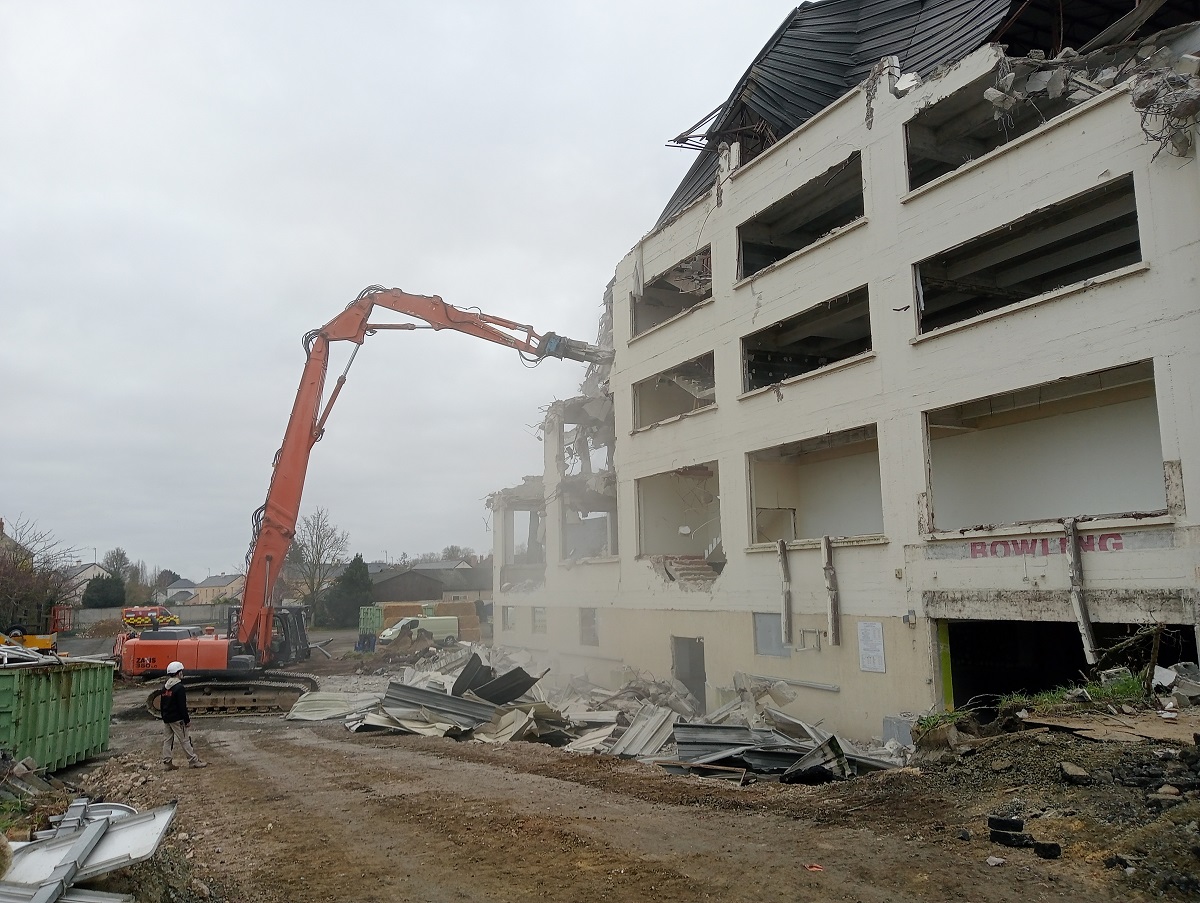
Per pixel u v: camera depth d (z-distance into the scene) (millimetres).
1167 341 13031
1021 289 19375
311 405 25203
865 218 18641
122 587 78438
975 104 17203
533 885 7035
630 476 27328
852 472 23250
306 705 22469
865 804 8859
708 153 26781
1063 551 14312
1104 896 5891
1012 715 10312
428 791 11320
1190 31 14672
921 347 17172
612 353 28719
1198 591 12453
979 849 7035
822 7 23531
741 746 13438
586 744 17391
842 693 18516
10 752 13141
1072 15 19328
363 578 69938
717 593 22891
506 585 37188
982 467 19312
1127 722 9625
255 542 24703
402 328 26281
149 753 16250
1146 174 13453
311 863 8000
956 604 16062
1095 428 16969
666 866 7340
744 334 22438
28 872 5387
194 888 7055
